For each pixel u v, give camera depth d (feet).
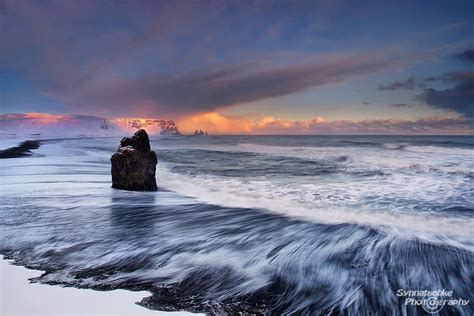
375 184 44.32
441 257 19.17
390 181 46.37
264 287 16.03
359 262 18.69
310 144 173.68
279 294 15.42
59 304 14.46
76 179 50.47
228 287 16.01
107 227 25.62
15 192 39.42
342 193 38.78
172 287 16.07
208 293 15.49
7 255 19.90
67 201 34.68
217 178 54.24
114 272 17.61
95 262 18.88
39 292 15.47
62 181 48.29
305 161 78.95
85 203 33.86
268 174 58.44
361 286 16.05
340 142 191.93
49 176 53.93
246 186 45.52
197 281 16.62
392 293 15.43
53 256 19.71
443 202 33.27
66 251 20.49
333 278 16.81
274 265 18.43
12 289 15.69
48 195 37.78
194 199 36.40
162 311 14.06
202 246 21.39
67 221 27.17
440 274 17.22
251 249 20.76
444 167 56.13
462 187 40.81
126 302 14.66
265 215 29.01
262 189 42.73
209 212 30.37
